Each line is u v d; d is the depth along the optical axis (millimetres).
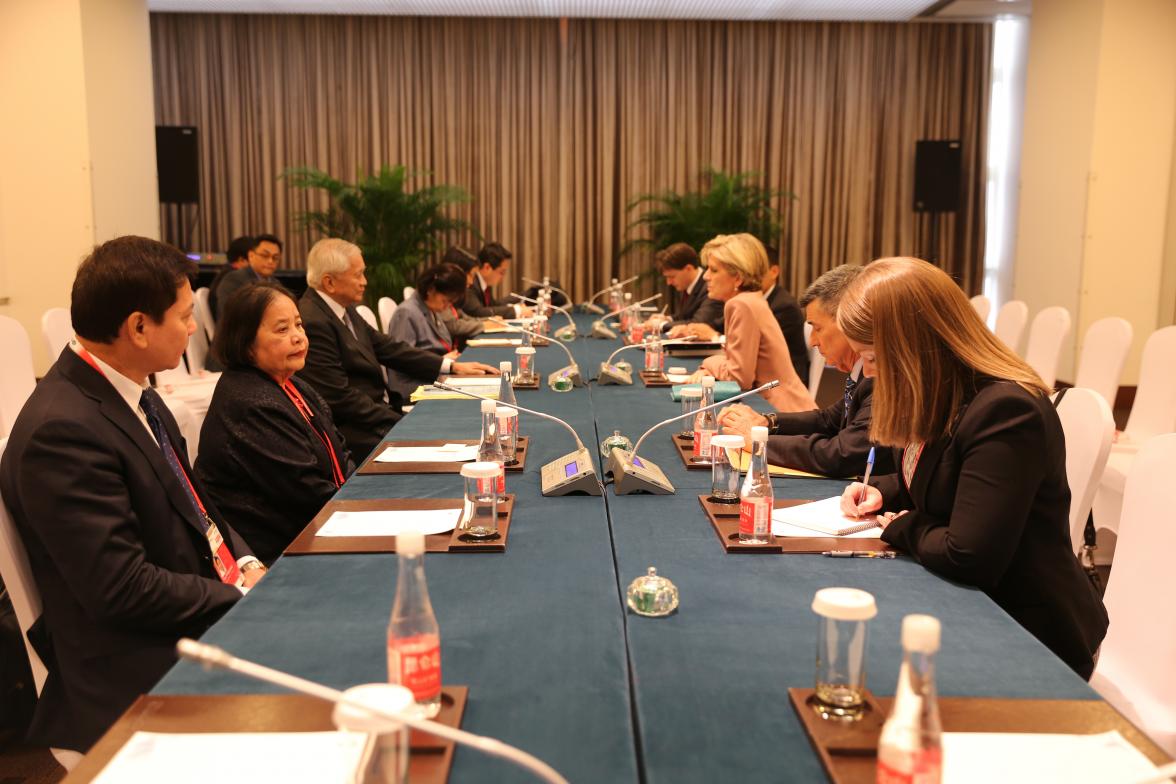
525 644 1478
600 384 4160
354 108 9430
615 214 9758
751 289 4195
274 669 1381
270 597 1664
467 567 1823
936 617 1588
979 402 1758
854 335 1840
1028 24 9094
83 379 1805
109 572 1684
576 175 9641
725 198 9125
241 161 9422
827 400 6465
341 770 1086
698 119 9609
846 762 1114
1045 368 5523
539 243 9742
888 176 9641
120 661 1746
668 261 6750
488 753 1157
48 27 6422
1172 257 7230
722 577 1776
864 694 1262
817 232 9703
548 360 5059
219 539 2062
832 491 2375
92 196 6566
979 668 1396
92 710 1743
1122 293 7250
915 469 1887
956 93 9492
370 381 4016
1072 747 1151
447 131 9523
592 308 8359
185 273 1855
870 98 9555
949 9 8812
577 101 9539
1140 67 7023
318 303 3902
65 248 6582
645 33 9477
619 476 2359
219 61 9289
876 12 8969
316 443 2645
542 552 1911
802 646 1473
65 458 1691
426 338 5309
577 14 9156
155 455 1867
